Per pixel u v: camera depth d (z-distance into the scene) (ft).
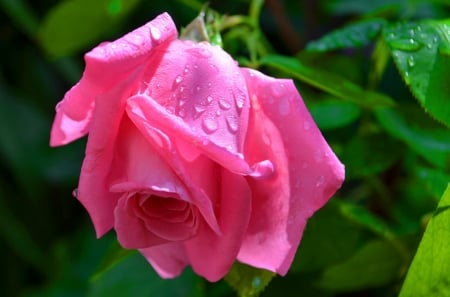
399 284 1.42
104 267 1.32
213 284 1.50
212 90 1.09
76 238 2.05
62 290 1.93
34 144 2.23
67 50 1.81
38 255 2.21
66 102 1.11
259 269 1.24
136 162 1.08
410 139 1.37
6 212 2.20
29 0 2.21
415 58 1.20
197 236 1.15
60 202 2.26
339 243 1.36
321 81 1.29
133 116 1.07
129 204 1.10
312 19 1.72
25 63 2.34
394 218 1.55
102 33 1.78
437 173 1.36
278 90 1.11
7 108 2.25
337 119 1.42
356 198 1.64
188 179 1.05
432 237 1.11
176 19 1.98
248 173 1.07
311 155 1.10
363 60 1.67
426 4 1.77
